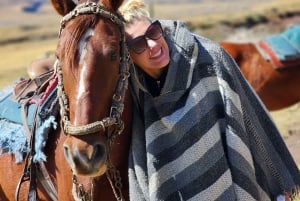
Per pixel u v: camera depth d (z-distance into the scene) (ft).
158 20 11.70
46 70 15.53
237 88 11.99
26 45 166.40
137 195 11.65
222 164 11.68
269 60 31.91
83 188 11.79
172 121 11.57
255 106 12.61
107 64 10.53
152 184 11.57
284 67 31.78
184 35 11.87
